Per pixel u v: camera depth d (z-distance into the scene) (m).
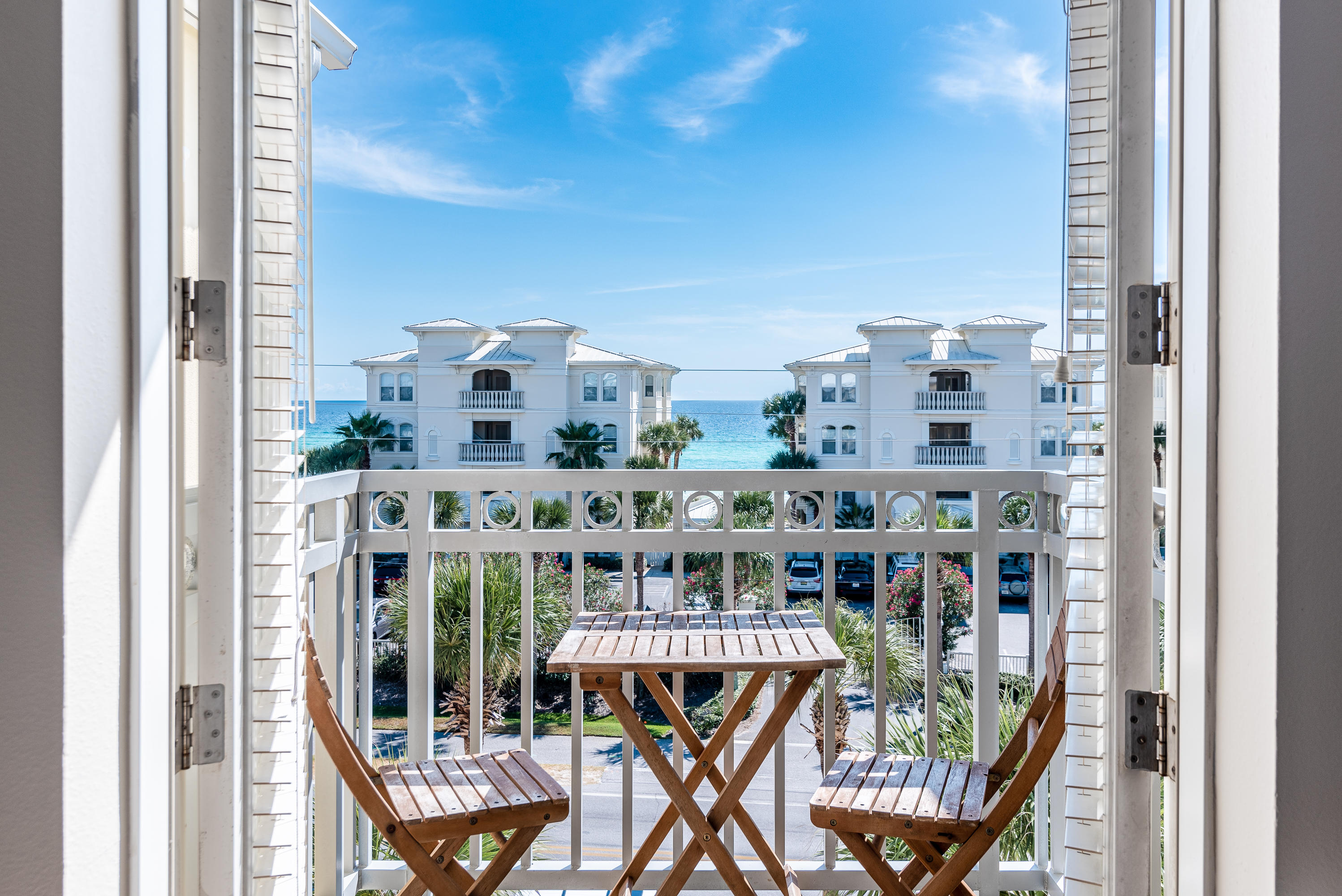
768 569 7.25
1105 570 1.26
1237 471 1.10
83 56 1.02
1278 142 1.04
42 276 0.99
